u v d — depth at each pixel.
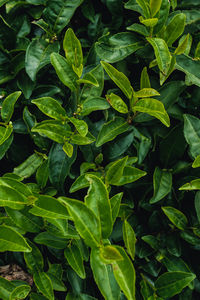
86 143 0.65
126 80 0.64
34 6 0.71
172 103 0.69
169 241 0.74
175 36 0.67
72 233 0.65
